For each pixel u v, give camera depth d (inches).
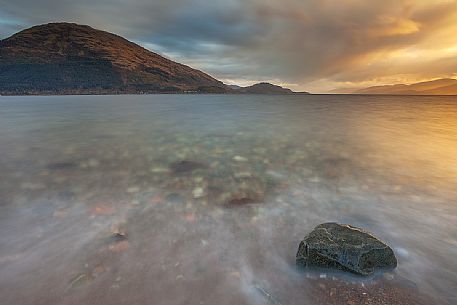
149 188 307.6
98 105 2454.5
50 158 460.1
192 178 346.6
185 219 226.4
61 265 163.5
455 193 293.1
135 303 134.0
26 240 192.5
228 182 329.7
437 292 143.4
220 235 199.9
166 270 158.7
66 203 262.1
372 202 267.7
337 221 227.5
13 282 148.3
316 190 301.3
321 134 723.4
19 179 342.0
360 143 595.8
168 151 514.3
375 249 159.6
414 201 270.8
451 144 580.4
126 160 445.4
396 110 1761.8
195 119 1139.3
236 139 645.3
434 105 2519.7
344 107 2139.5
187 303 134.0
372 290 144.1
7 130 796.6
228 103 2979.8
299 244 176.1
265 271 159.2
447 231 212.1
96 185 318.0
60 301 135.0
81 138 659.4
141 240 191.8
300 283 149.2
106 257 171.5
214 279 151.5
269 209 249.0
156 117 1235.9
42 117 1221.7
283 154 489.1
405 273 158.1
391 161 436.5
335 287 146.1
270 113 1498.5
